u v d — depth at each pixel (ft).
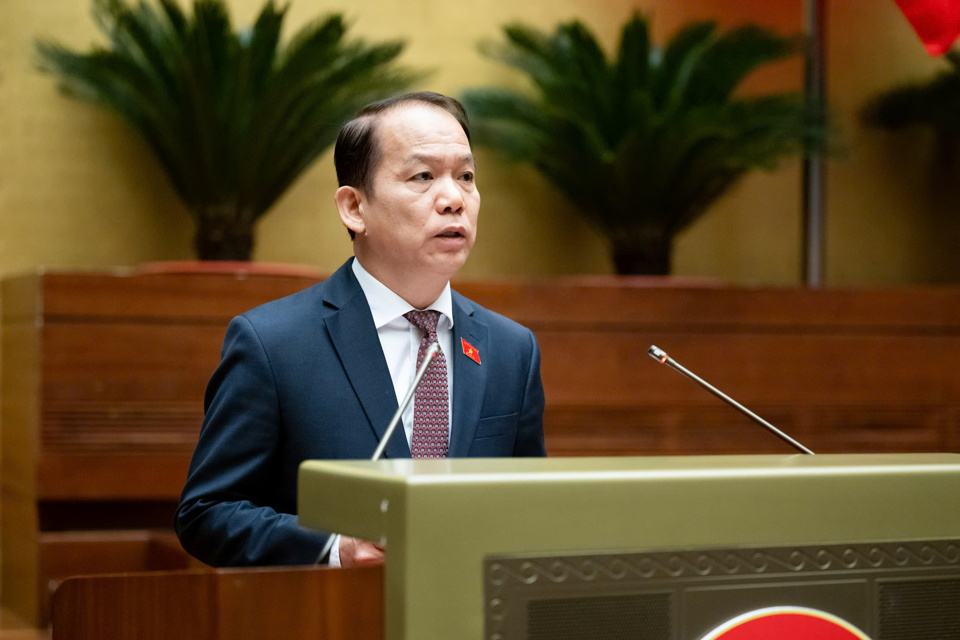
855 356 33.12
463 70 36.47
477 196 12.68
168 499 28.76
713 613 7.37
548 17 37.04
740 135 32.60
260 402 11.93
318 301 12.75
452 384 12.66
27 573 28.66
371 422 11.98
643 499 7.31
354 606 7.73
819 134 33.14
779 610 7.54
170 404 28.60
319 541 10.30
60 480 27.84
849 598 7.71
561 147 33.09
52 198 33.12
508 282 31.07
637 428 31.73
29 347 28.71
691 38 32.99
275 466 12.14
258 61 29.96
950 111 37.50
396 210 12.16
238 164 30.09
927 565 7.98
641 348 31.81
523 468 7.58
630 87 32.68
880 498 7.91
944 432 33.60
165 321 28.60
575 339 31.45
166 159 30.96
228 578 7.95
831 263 38.91
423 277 12.38
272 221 34.99
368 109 12.73
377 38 35.73
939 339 33.65
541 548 7.06
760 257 38.47
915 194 39.55
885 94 39.17
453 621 6.81
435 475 6.97
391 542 6.95
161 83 29.73
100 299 28.22
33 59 30.48
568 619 7.06
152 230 33.91
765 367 32.53
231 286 28.99
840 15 39.04
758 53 32.81
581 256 37.37
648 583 7.26
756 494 7.59
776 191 38.68
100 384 28.19
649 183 32.63
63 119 33.24
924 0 16.80
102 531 28.58
